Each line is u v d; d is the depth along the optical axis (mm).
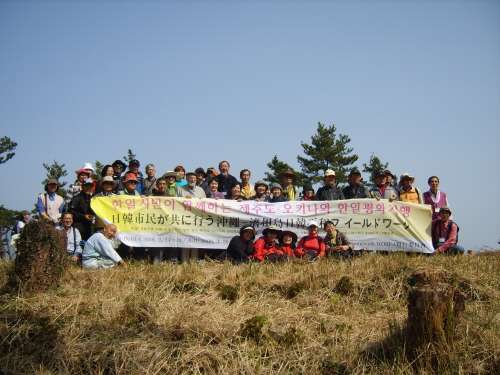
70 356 8578
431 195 15258
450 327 7738
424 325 7684
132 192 15070
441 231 14430
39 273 10820
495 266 11820
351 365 8047
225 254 13625
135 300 10234
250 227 13742
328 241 14219
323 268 11758
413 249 14328
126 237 14484
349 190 15266
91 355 8570
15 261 11094
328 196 15227
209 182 15570
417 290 7832
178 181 16250
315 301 10570
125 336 9125
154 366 8266
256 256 13406
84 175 15102
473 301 10305
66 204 14984
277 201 15320
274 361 8469
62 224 13609
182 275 11594
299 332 9094
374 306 10469
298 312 10016
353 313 10070
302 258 13141
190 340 8883
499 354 7723
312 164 40875
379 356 8148
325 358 8383
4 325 9336
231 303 10609
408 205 14523
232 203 14773
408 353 7785
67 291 10844
